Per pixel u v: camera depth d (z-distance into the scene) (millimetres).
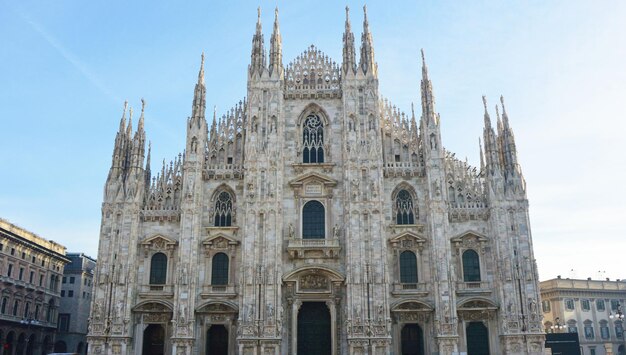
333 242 67938
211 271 68500
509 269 66062
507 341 63906
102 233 68812
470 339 66062
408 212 70688
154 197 71500
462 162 72375
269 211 68625
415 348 66438
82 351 120312
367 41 75375
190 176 70312
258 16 77375
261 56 75312
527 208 68062
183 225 68375
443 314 64625
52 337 109500
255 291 65812
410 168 71375
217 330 67500
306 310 68000
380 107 74438
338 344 65688
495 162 70062
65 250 115562
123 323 65625
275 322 64812
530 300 65125
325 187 70875
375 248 67125
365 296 65375
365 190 69250
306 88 75312
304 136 74188
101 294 66688
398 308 66062
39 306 104125
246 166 70188
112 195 70062
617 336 120125
